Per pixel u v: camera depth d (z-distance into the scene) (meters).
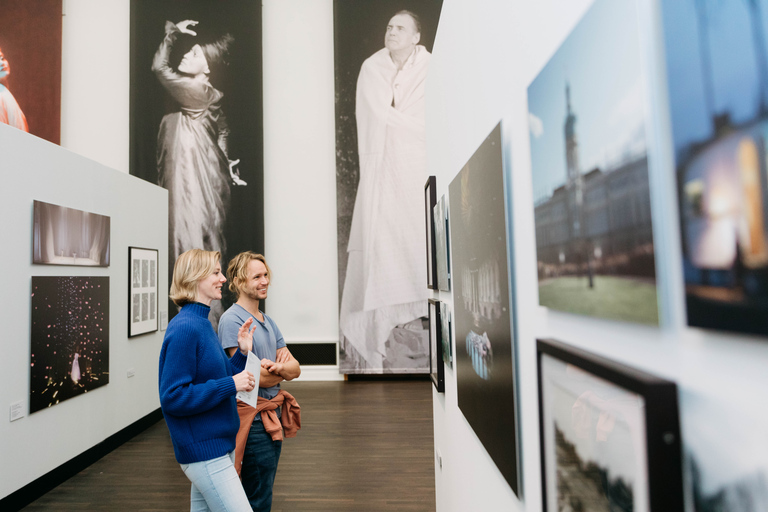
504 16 1.13
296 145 8.11
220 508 1.79
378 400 6.21
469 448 1.75
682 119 0.45
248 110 7.91
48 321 3.66
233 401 1.93
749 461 0.40
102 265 4.41
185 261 1.94
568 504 0.74
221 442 1.83
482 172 1.31
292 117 8.13
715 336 0.44
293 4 8.21
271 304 7.96
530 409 0.99
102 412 4.35
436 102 2.57
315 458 4.14
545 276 0.84
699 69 0.42
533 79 0.87
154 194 5.55
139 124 7.85
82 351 4.06
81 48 8.29
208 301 1.99
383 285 7.49
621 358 0.61
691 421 0.47
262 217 7.83
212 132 7.84
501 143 1.10
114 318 4.63
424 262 7.42
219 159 7.82
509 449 1.10
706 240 0.42
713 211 0.41
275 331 2.48
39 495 3.48
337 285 7.94
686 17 0.44
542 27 0.87
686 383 0.48
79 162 4.17
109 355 4.50
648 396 0.49
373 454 4.23
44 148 3.73
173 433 1.81
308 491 3.48
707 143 0.41
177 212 7.72
